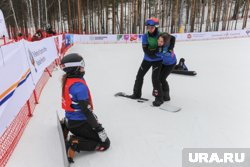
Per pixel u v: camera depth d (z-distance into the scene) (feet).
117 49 42.09
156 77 13.85
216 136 10.87
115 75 22.53
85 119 8.89
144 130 11.41
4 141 9.83
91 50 40.34
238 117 12.89
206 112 13.53
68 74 8.44
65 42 37.27
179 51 38.58
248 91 17.40
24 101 11.41
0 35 41.34
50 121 12.33
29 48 14.28
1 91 8.57
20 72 11.21
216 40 54.54
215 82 19.83
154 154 9.51
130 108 14.11
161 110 13.78
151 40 13.24
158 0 89.25
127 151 9.69
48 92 17.20
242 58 31.30
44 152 9.55
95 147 9.30
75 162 8.94
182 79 20.72
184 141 10.46
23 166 8.70
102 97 16.16
